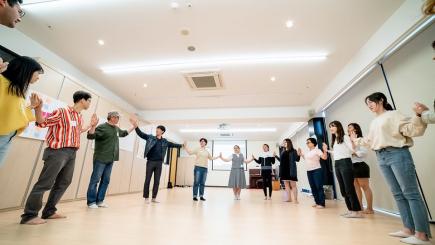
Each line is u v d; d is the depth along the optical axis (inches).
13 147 94.7
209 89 187.8
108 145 111.3
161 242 52.5
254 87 181.5
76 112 79.3
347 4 93.9
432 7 56.2
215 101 217.3
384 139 63.9
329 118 200.8
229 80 169.6
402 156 60.9
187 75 163.8
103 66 153.3
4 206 90.2
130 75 166.4
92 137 101.1
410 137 61.2
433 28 86.7
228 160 187.0
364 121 138.6
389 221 88.7
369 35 114.1
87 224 68.6
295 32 112.9
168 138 349.7
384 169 66.9
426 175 89.8
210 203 142.0
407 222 62.6
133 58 142.3
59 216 76.0
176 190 274.8
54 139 71.6
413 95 96.5
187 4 96.3
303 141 279.4
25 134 98.9
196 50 131.2
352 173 101.0
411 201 58.9
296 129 280.1
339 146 106.8
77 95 80.3
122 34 118.3
